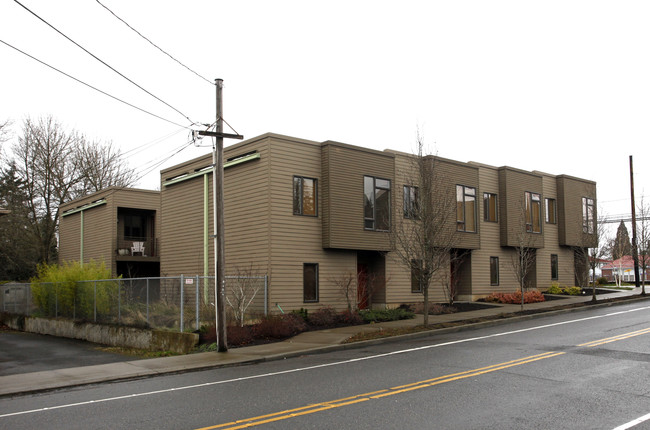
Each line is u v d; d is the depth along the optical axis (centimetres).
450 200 2109
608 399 821
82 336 2267
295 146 2139
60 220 3859
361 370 1138
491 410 770
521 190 3067
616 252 4972
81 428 745
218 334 1513
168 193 2662
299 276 2100
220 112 1579
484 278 2862
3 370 1444
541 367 1091
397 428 691
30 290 2930
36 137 4097
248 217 2141
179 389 1018
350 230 2202
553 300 2794
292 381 1045
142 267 3450
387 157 2367
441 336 1723
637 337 1471
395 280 2448
